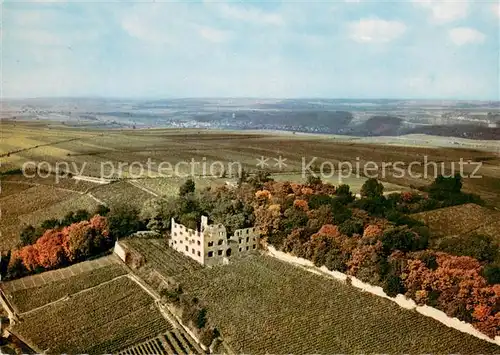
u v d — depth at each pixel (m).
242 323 108.00
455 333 101.44
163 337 108.69
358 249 125.31
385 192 188.62
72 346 105.56
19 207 191.75
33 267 140.62
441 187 183.75
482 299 100.75
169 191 199.38
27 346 107.44
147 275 134.75
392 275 115.56
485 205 171.12
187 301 117.56
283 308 113.44
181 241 147.62
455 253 125.19
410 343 99.06
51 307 122.62
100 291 128.88
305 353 97.06
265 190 171.00
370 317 108.44
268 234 149.50
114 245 155.25
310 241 137.62
